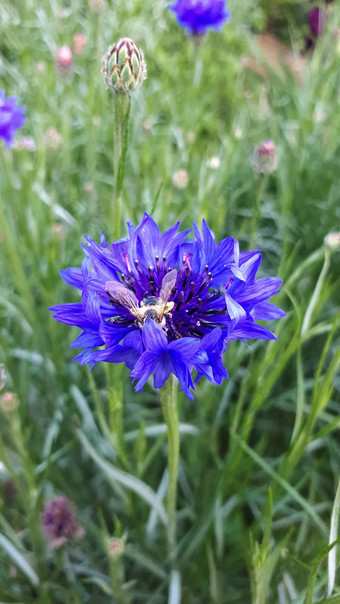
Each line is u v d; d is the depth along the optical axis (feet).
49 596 0.41
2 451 0.35
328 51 0.78
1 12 0.85
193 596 0.47
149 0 0.94
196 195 0.57
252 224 0.47
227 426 0.56
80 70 0.77
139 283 0.28
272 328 0.55
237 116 0.84
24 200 0.54
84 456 0.50
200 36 0.75
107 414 0.51
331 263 0.63
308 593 0.28
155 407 0.59
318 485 0.52
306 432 0.36
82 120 0.75
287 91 0.77
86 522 0.44
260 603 0.33
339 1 0.78
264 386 0.37
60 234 0.55
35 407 0.56
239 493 0.44
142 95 0.73
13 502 0.50
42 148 0.57
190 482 0.52
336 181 0.67
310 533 0.50
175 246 0.29
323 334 0.60
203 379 0.45
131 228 0.30
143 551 0.44
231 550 0.46
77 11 0.87
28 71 0.78
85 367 0.49
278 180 0.67
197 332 0.26
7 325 0.60
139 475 0.43
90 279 0.25
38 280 0.50
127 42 0.32
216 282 0.28
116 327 0.26
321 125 0.74
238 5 1.09
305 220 0.67
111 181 0.70
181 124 0.75
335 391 0.58
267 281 0.26
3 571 0.44
